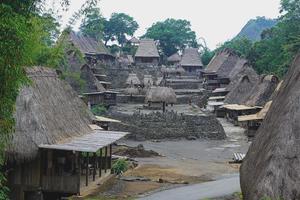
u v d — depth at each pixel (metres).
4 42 11.25
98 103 58.50
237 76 72.19
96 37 92.88
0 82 11.82
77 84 50.78
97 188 22.56
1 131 12.55
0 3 11.44
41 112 20.06
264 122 13.12
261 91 57.44
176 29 118.69
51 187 20.67
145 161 35.78
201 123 49.66
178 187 25.80
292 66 13.34
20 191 20.61
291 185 9.48
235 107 59.25
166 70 89.69
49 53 26.80
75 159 21.08
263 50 81.75
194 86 86.06
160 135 48.22
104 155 27.78
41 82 22.09
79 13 28.44
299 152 9.80
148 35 117.81
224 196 22.91
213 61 86.88
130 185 26.11
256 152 11.94
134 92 72.19
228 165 34.09
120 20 116.06
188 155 39.09
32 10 13.10
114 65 85.50
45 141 19.23
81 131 24.05
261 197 9.67
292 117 10.46
